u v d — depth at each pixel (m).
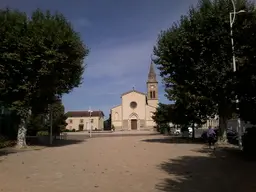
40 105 29.61
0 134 30.38
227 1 27.64
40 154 21.27
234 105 16.94
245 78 14.23
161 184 11.09
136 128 91.44
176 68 31.02
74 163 16.59
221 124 28.72
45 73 25.95
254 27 13.91
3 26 25.52
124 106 92.12
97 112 117.38
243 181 11.41
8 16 26.42
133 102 92.12
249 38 13.95
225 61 26.45
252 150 18.47
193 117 36.06
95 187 10.62
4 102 28.14
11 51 25.39
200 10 29.28
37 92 27.19
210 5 28.81
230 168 14.42
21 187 10.65
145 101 92.06
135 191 10.01
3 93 26.03
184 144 29.00
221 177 12.28
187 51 29.12
